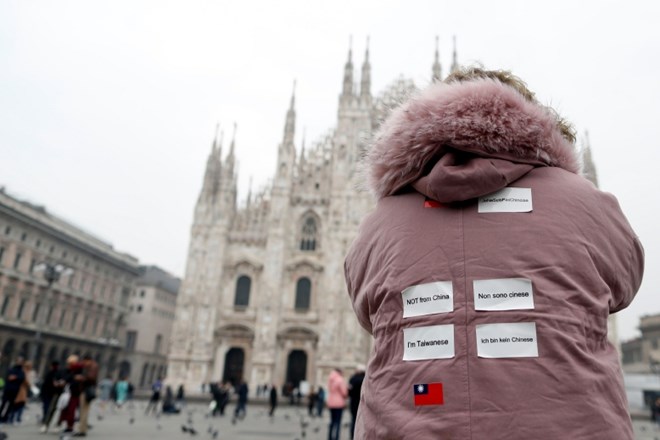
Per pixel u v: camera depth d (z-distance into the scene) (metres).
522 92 3.51
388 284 2.82
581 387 2.33
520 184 2.85
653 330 108.44
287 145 67.88
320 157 69.50
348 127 68.31
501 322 2.49
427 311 2.63
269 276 63.22
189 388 60.09
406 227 2.93
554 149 2.98
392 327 2.73
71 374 18.73
